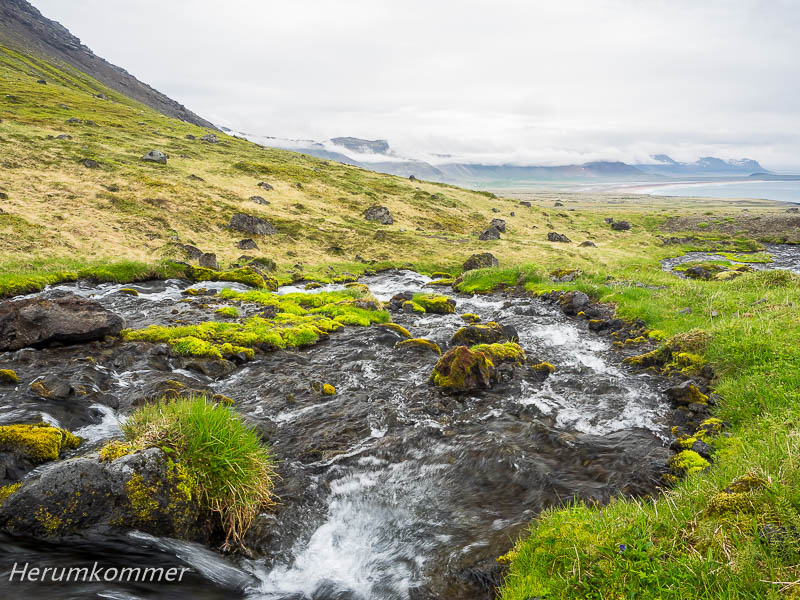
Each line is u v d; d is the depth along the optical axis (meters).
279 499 7.14
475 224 75.06
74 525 5.42
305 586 5.64
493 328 17.30
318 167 99.25
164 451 6.23
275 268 42.53
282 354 15.05
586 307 22.23
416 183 101.12
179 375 12.42
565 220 89.25
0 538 5.20
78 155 64.12
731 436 8.05
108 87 189.25
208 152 90.38
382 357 14.97
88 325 13.88
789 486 4.50
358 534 6.63
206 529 6.12
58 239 38.72
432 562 5.90
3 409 8.93
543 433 9.48
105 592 4.89
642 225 92.00
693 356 12.71
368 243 55.84
